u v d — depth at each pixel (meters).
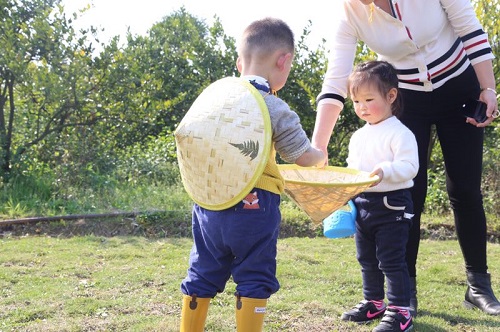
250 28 2.84
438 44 3.60
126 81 9.53
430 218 7.68
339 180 3.39
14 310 3.62
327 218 3.44
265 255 2.59
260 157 2.53
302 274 4.70
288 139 2.64
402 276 3.30
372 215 3.33
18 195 7.88
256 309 2.54
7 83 8.68
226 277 2.70
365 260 3.51
